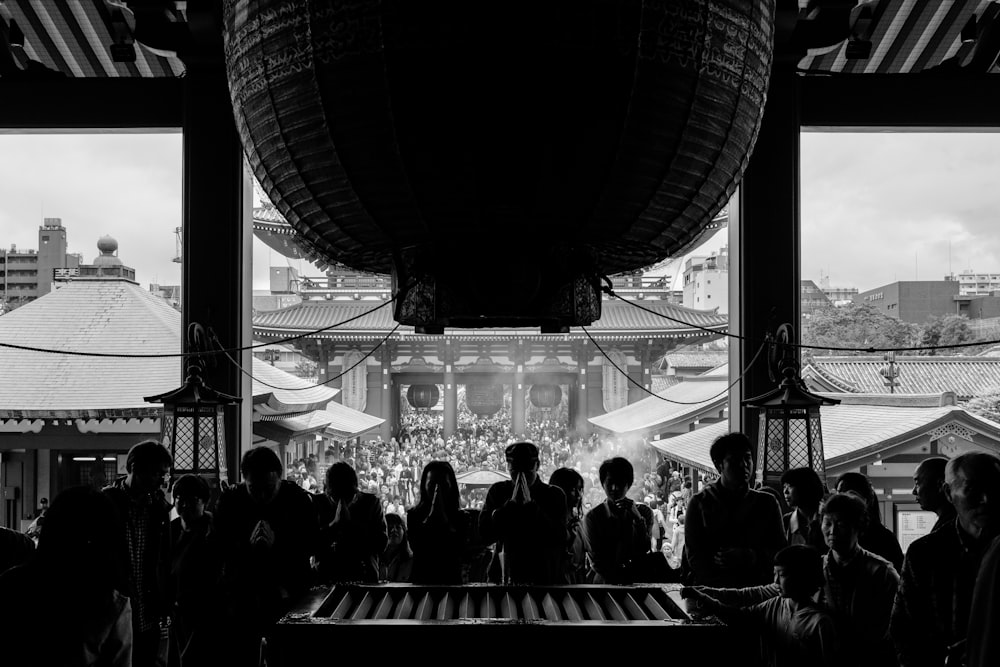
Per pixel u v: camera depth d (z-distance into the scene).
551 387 44.59
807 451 9.88
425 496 6.72
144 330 19.69
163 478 5.67
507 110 3.21
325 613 4.13
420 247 3.78
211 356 10.47
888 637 4.58
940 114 11.19
